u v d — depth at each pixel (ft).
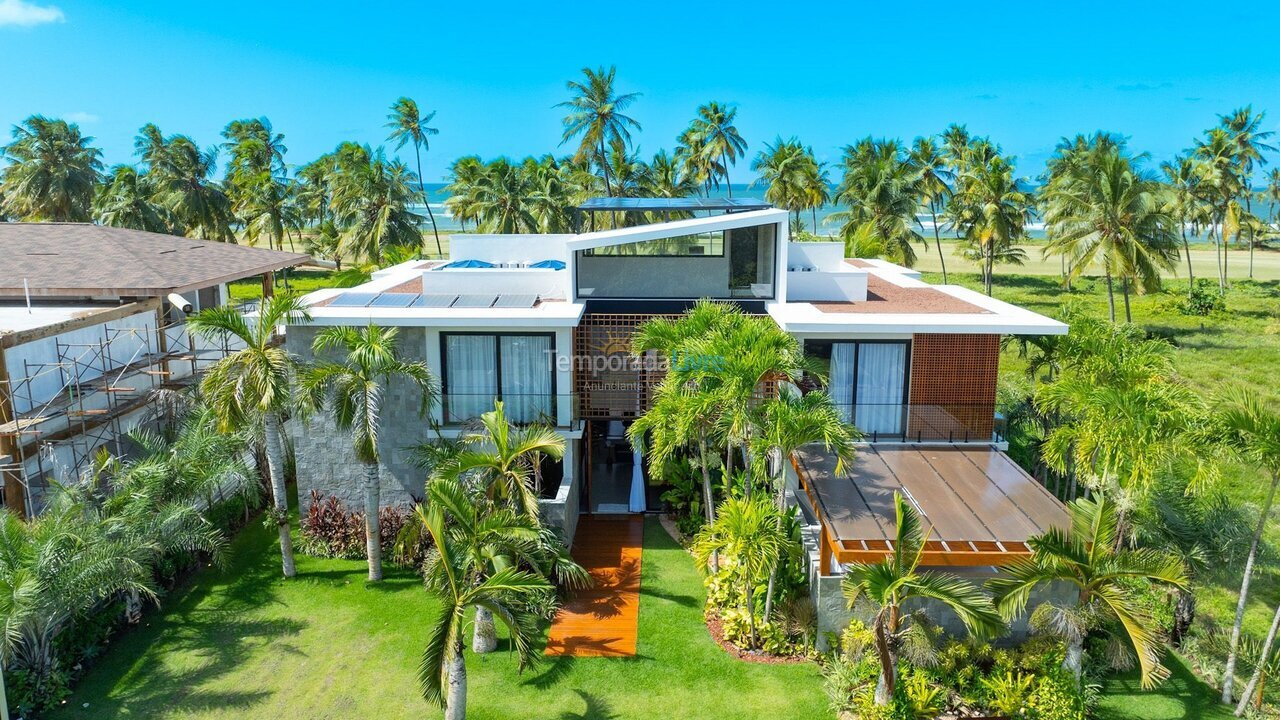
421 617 54.13
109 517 50.88
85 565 45.73
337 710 44.60
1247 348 146.72
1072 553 42.19
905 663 45.60
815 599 50.72
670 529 68.08
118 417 68.33
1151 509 51.93
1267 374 125.59
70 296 82.28
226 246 103.24
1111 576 41.98
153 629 52.26
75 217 235.20
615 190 230.27
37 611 43.34
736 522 45.55
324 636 51.78
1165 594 54.03
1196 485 45.27
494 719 43.98
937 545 45.78
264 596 56.65
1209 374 125.29
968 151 251.60
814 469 57.06
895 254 195.83
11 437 58.08
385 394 63.31
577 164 242.78
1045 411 60.03
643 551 64.08
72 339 68.69
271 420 56.29
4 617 40.63
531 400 64.49
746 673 48.06
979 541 46.09
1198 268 292.61
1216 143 219.82
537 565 50.85
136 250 89.76
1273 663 44.70
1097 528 42.37
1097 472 52.08
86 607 47.29
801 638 50.14
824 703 45.29
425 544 59.82
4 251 86.79
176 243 98.27
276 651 50.06
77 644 48.21
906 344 63.93
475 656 49.88
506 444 53.06
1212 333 162.91
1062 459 55.57
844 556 44.86
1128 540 53.26
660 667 48.57
